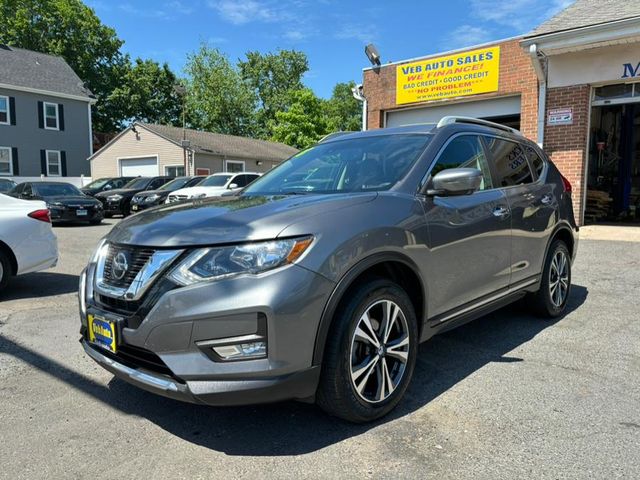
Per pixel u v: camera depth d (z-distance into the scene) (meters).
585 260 7.39
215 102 46.97
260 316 2.33
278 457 2.47
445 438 2.62
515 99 11.39
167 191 16.89
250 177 15.71
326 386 2.56
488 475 2.29
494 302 3.80
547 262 4.51
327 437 2.65
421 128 3.72
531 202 4.19
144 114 45.53
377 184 3.22
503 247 3.78
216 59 47.97
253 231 2.45
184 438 2.67
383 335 2.81
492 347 3.99
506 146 4.23
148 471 2.37
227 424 2.81
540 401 3.03
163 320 2.39
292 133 40.81
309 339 2.42
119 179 21.44
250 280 2.35
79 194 15.70
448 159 3.49
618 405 2.96
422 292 3.04
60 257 8.61
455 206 3.32
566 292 4.88
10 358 3.85
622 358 3.72
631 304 5.20
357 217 2.70
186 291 2.37
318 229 2.52
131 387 3.32
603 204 12.20
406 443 2.57
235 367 2.34
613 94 9.97
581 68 9.91
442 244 3.14
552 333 4.32
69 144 30.72
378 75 13.47
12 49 30.86
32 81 29.11
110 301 2.69
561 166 10.40
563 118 10.27
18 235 5.73
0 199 5.84
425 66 12.48
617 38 8.84
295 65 57.72
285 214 2.57
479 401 3.03
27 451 2.56
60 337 4.34
